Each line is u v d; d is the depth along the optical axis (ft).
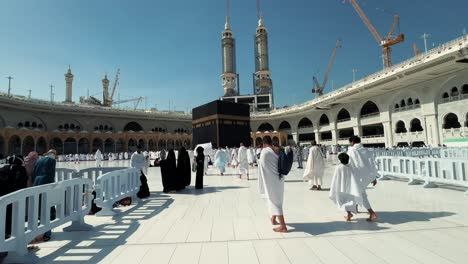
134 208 21.31
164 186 28.68
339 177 16.21
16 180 13.62
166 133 219.00
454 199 20.98
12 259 11.18
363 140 154.30
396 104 135.23
